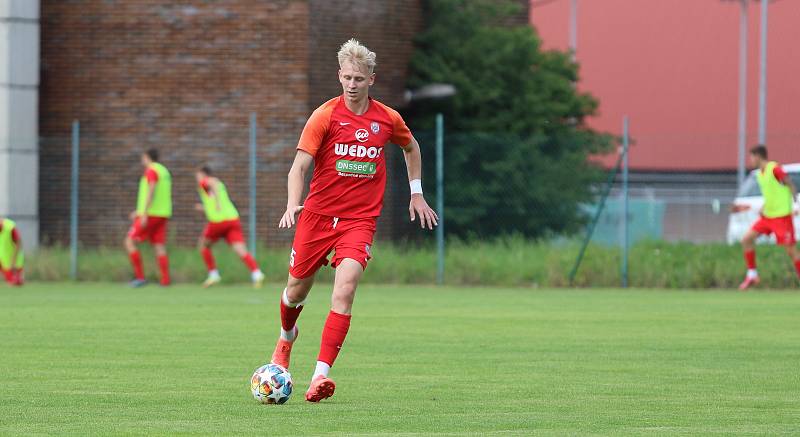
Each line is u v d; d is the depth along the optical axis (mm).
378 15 97688
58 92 92938
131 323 52875
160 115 92500
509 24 107812
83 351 42500
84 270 83312
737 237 88000
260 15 91938
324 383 30016
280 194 91562
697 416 28891
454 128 102188
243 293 72250
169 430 26734
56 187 92125
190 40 92375
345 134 31109
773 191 74688
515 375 36531
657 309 61438
